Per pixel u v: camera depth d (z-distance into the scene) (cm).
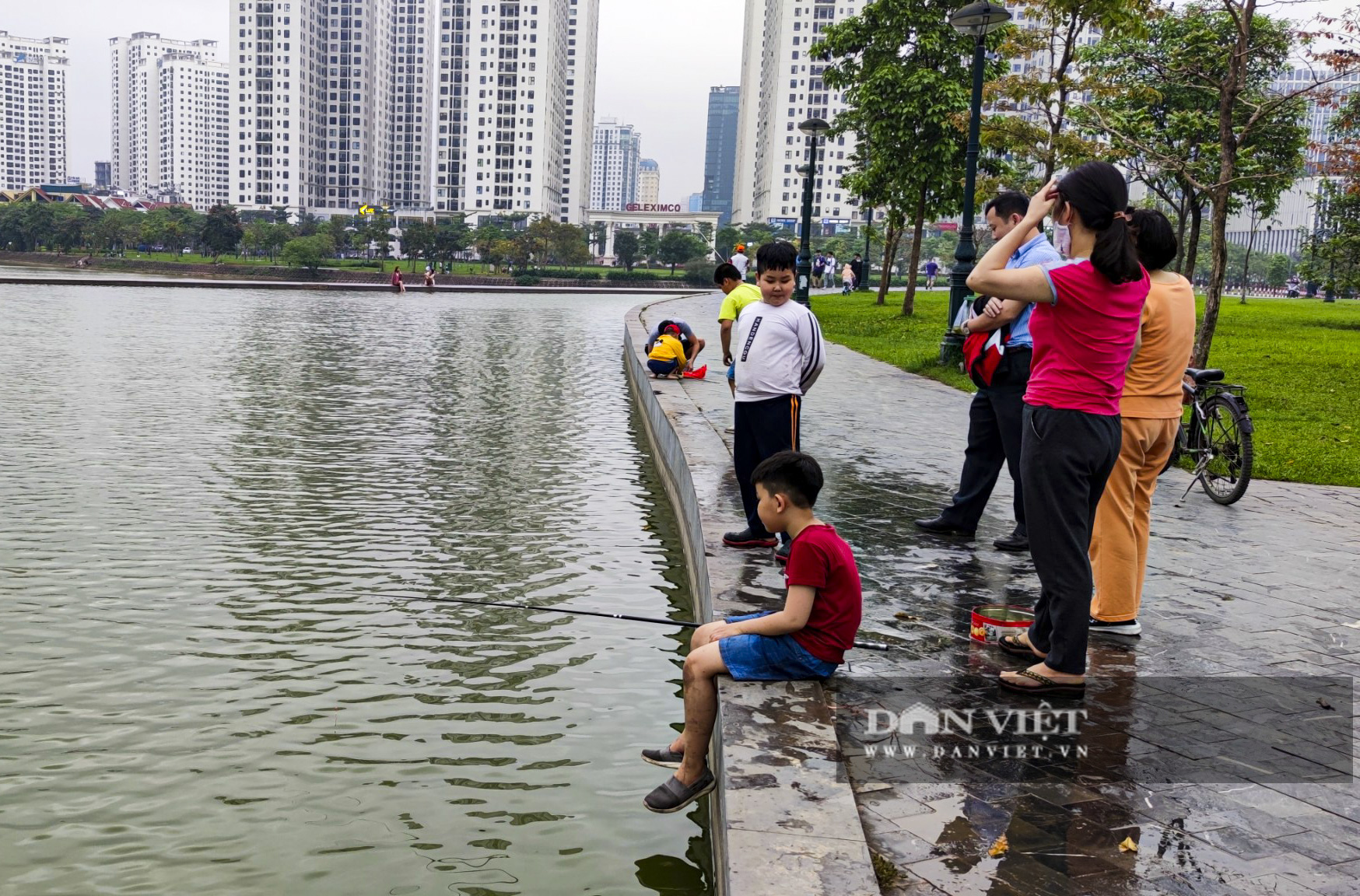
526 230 11500
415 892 351
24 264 11325
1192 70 1627
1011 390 605
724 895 301
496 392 1669
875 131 2836
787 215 16038
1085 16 1967
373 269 11081
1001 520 715
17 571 694
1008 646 455
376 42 19288
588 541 816
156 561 728
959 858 292
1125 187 395
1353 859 298
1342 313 4056
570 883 360
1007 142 2169
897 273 10075
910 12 2747
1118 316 390
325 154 18762
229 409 1417
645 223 17975
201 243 11756
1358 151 1689
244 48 16838
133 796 413
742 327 592
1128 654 466
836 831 293
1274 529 737
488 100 16362
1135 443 470
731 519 664
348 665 554
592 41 19800
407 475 1039
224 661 554
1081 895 275
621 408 1534
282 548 770
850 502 748
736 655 382
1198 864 292
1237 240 12525
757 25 19162
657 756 403
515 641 598
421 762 447
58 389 1539
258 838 384
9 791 414
